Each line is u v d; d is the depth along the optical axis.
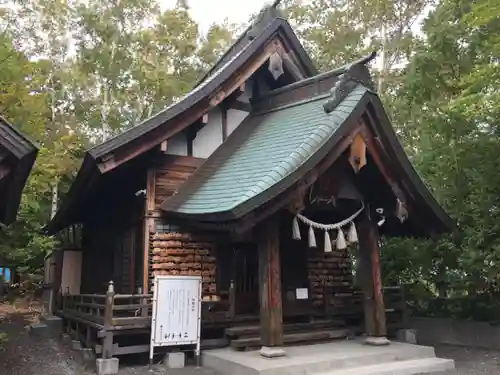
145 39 30.69
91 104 30.86
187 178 10.43
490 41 10.98
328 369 7.65
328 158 8.10
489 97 9.43
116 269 11.86
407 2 24.36
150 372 7.95
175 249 9.81
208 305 9.24
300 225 10.06
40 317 14.84
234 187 8.48
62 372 8.27
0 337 8.94
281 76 12.28
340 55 24.06
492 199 10.21
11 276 20.42
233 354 8.30
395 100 20.61
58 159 20.36
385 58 24.41
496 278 10.26
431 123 12.09
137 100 30.89
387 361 8.41
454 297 12.14
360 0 24.58
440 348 10.94
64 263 14.44
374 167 8.91
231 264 10.27
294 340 9.28
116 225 12.19
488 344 10.84
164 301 8.34
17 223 15.55
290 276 11.02
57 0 29.84
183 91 30.19
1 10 24.19
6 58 14.81
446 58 12.59
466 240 10.86
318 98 10.15
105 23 29.50
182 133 10.71
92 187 10.60
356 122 8.45
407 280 13.46
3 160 6.91
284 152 8.55
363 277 9.60
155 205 9.88
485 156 10.70
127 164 10.00
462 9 12.42
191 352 9.01
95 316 9.11
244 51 11.02
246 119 11.84
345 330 10.28
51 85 29.45
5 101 14.89
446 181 11.76
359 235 9.69
